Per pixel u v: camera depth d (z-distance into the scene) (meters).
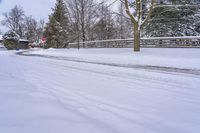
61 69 11.36
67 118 3.79
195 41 25.95
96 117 3.92
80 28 41.78
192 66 12.77
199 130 3.48
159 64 14.09
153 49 24.02
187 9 32.59
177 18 33.72
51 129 3.31
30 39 94.31
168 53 19.64
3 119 3.66
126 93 5.88
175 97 5.64
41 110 4.14
